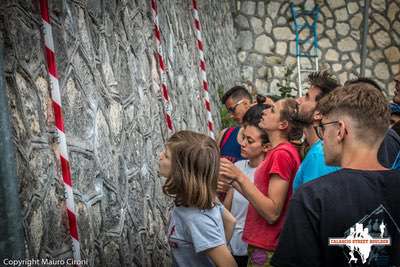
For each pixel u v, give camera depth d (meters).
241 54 12.03
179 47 5.38
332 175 1.51
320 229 1.46
